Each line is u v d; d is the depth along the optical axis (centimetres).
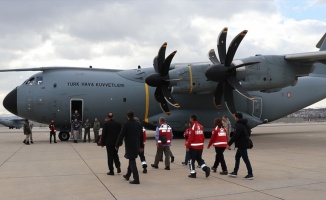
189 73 1666
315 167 912
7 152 1294
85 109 1808
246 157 747
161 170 886
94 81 1841
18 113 1788
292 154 1217
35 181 732
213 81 1598
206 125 1962
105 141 808
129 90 1880
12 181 732
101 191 638
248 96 1526
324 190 637
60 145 1597
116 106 1855
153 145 1600
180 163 1010
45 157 1136
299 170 863
